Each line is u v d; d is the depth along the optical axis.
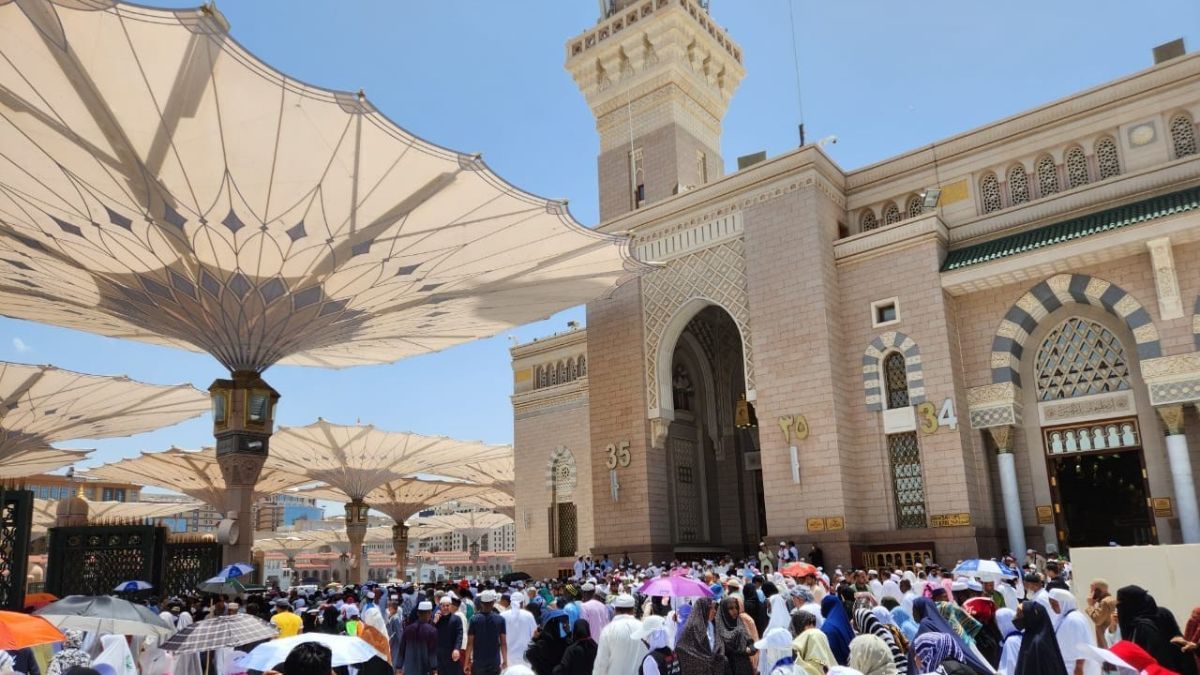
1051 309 26.39
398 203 19.89
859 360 28.48
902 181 30.06
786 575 17.69
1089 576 11.06
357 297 24.44
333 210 19.91
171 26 14.02
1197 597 10.28
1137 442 24.52
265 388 24.28
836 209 30.55
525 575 22.78
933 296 27.16
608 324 34.41
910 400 27.14
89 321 27.22
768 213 30.28
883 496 27.20
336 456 46.91
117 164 17.56
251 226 20.23
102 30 13.98
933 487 26.22
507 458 52.00
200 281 22.41
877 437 27.69
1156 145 25.22
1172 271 23.19
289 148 17.58
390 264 22.88
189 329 24.28
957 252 27.88
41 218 19.66
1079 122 26.66
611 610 15.43
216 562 23.19
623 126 39.00
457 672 11.88
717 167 39.38
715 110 39.94
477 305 28.12
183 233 20.34
